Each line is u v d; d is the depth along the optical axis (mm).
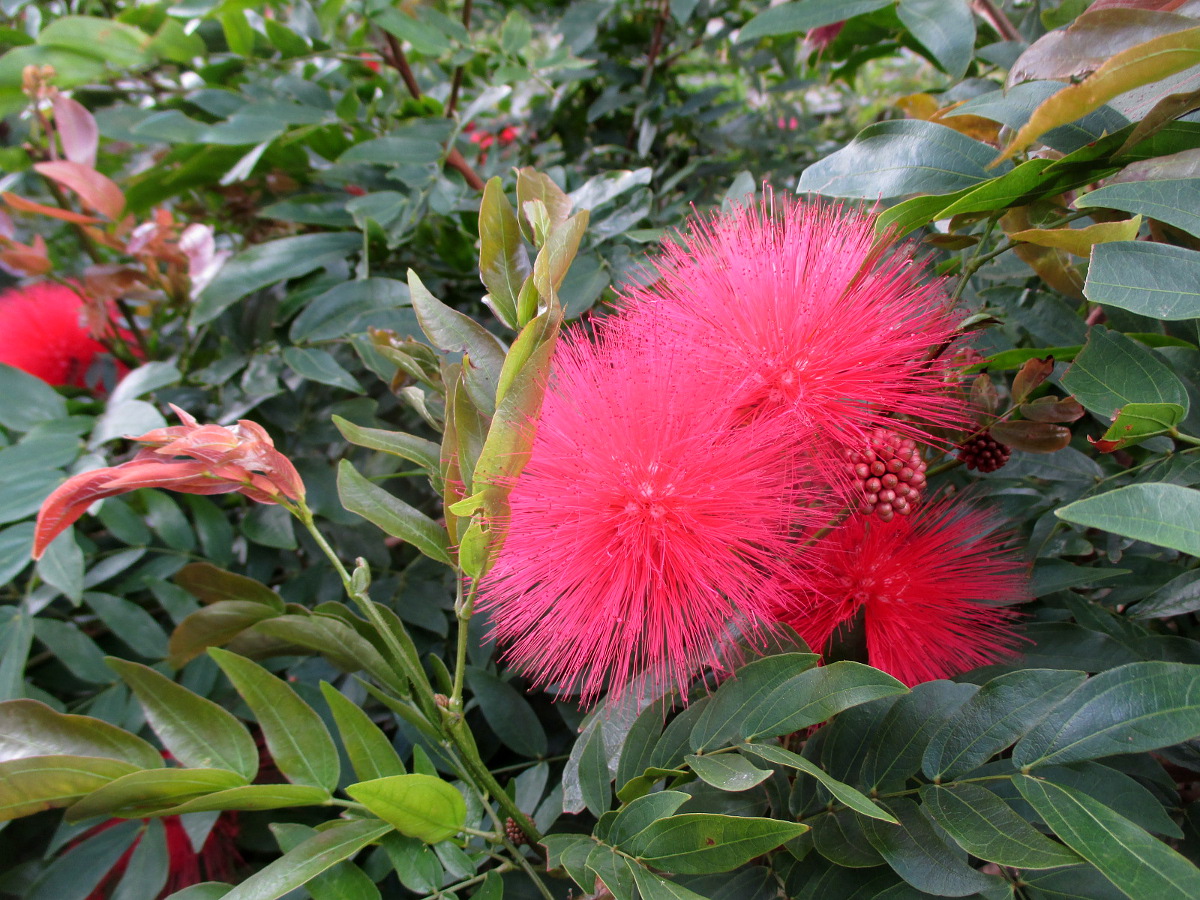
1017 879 809
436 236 1731
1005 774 770
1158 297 757
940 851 777
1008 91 948
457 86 1855
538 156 2352
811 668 833
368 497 1022
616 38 2467
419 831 845
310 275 1643
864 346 948
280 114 1613
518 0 2652
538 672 1087
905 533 1025
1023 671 812
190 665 1318
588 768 962
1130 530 640
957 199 931
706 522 910
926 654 1033
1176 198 796
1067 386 921
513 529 925
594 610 920
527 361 791
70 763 816
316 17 1834
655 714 954
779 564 920
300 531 1539
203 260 1616
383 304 1492
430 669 1440
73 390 1610
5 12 1723
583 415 925
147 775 803
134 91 1785
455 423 877
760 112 2486
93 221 1621
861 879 837
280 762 900
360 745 894
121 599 1324
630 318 1022
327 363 1455
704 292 998
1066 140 916
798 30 1225
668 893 732
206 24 1806
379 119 1841
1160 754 985
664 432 891
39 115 1659
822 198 1367
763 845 720
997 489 1262
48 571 1179
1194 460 998
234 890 762
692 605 918
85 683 1338
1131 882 633
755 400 960
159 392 1615
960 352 1103
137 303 1881
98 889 1279
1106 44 859
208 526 1448
